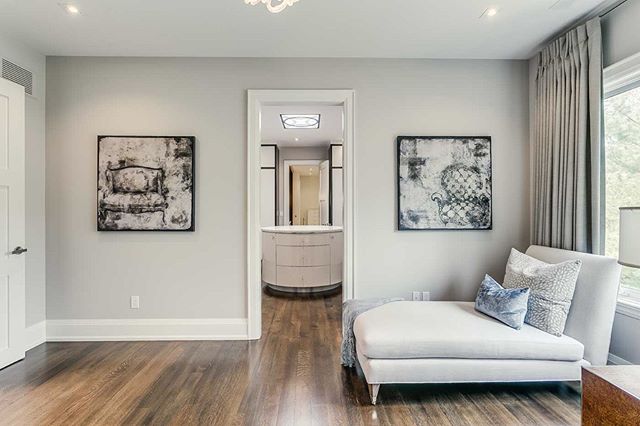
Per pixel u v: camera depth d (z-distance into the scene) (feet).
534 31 9.50
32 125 10.39
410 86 11.14
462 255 11.25
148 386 8.02
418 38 9.84
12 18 8.68
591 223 8.57
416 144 11.08
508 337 7.43
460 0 8.04
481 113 11.22
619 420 4.18
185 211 10.89
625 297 8.45
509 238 11.27
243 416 6.88
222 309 11.03
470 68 11.19
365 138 11.12
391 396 7.63
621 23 8.05
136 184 10.83
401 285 11.21
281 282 16.97
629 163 8.34
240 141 11.03
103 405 7.24
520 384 8.13
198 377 8.46
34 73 10.40
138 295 10.95
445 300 11.23
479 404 7.31
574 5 8.30
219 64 10.98
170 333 10.98
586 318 7.59
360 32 9.48
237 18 8.75
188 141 10.84
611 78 8.33
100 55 10.77
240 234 11.05
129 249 10.94
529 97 11.22
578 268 7.87
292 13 8.53
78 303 10.89
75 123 10.84
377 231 11.16
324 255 17.06
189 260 11.02
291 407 7.19
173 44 10.12
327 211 23.80
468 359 7.42
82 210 10.87
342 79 11.08
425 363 7.36
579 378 7.38
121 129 10.89
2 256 9.00
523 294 7.87
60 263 10.86
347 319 9.12
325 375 8.58
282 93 10.98
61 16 8.62
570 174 9.11
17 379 8.36
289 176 25.73
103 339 10.87
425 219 11.12
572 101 9.07
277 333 11.55
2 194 9.05
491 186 11.17
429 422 6.69
